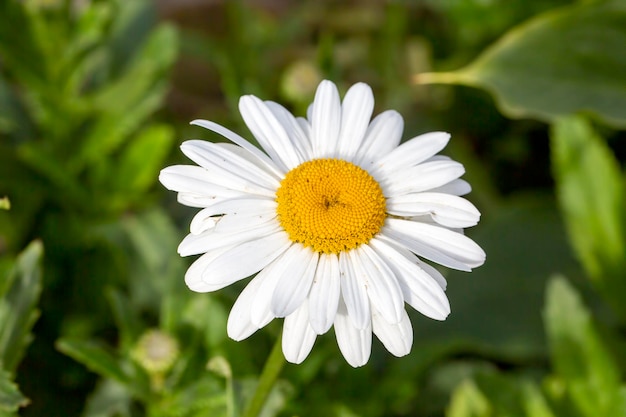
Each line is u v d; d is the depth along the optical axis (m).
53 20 0.41
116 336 0.42
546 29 0.40
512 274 0.43
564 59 0.40
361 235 0.31
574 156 0.41
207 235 0.31
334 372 0.37
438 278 0.31
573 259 0.44
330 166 0.31
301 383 0.36
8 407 0.33
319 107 0.32
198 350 0.36
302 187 0.31
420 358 0.38
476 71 0.40
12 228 0.41
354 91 0.33
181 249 0.31
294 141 0.32
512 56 0.40
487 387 0.37
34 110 0.44
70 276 0.41
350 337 0.31
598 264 0.40
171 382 0.36
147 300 0.40
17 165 0.42
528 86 0.40
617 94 0.40
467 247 0.31
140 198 0.43
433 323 0.42
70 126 0.43
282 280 0.30
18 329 0.35
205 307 0.36
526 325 0.42
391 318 0.30
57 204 0.43
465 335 0.42
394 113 0.33
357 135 0.32
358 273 0.31
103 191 0.43
